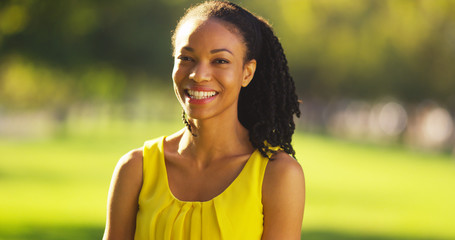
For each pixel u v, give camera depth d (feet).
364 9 128.36
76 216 42.73
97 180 66.49
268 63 10.22
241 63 9.50
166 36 92.89
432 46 131.85
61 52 71.67
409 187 69.82
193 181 9.58
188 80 9.36
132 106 284.82
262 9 119.75
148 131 178.29
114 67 93.25
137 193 9.77
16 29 67.05
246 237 9.20
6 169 75.66
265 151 9.53
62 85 156.35
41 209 45.52
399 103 199.21
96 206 48.06
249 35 9.56
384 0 126.00
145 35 90.53
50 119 218.79
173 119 288.71
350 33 130.11
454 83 142.41
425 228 42.57
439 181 77.92
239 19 9.50
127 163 9.84
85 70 86.58
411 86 145.59
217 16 9.40
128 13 87.15
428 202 57.31
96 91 138.92
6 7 63.62
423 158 118.62
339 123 242.17
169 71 99.04
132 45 89.10
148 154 9.78
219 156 9.63
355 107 257.75
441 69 139.33
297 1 123.95
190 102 9.35
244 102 10.33
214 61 9.32
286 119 10.32
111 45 86.79
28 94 200.75
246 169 9.41
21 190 56.44
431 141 168.35
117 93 151.43
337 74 148.97
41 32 67.82
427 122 176.35
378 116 225.76
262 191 9.36
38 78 121.29
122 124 228.84
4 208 45.57
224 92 9.37
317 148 128.88
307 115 253.44
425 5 92.63
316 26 128.57
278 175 9.36
